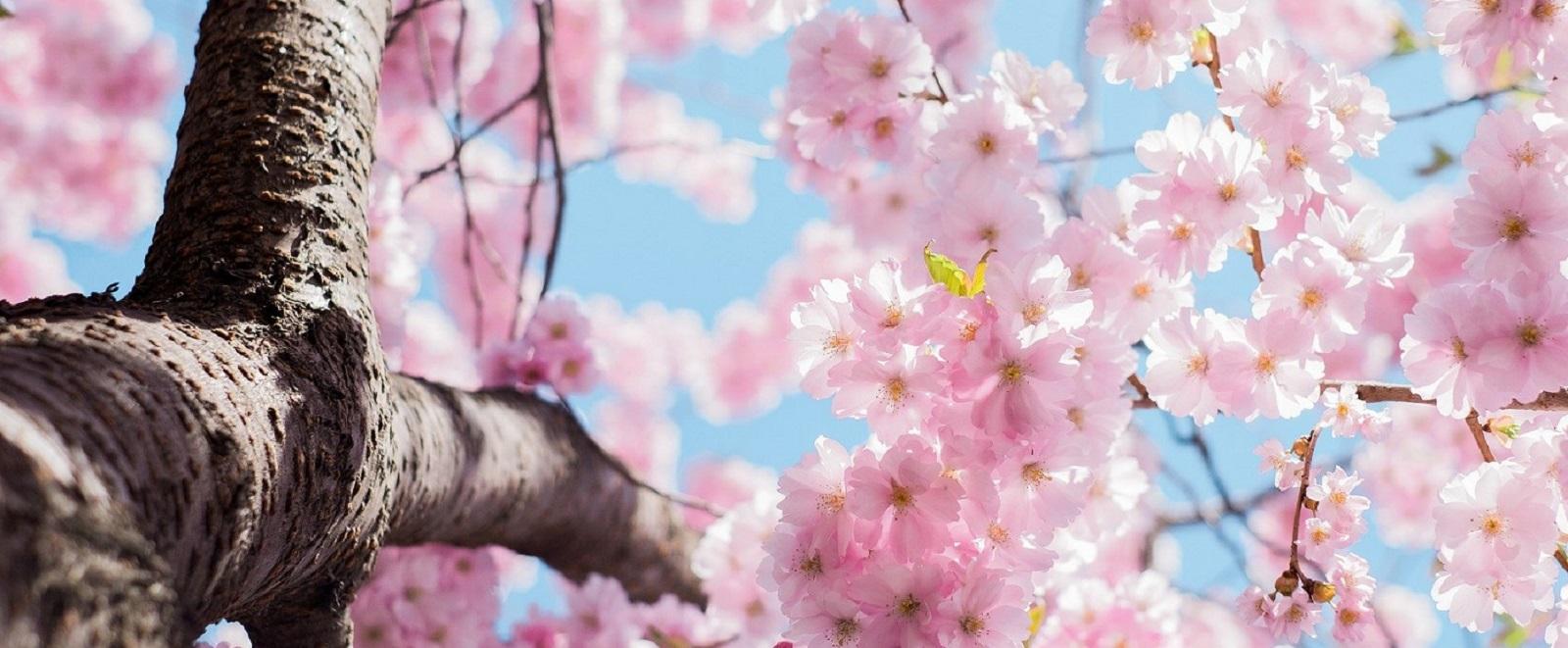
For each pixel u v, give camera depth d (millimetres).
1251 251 1278
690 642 1510
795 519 1177
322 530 1062
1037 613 1326
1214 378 1226
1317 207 1399
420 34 1560
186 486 999
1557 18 1203
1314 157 1237
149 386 1006
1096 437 1209
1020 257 1279
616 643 1489
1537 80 1347
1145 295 1283
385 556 1482
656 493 1452
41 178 2164
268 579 1055
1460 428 1946
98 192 2207
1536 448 1216
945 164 1318
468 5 1987
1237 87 1242
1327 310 1229
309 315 1079
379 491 1096
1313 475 1245
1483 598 1227
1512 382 1171
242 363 1043
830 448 1181
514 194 2605
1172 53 1273
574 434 1422
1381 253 1238
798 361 1187
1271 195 1245
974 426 1159
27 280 2273
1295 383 1219
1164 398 1234
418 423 1234
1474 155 1203
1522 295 1172
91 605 928
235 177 1104
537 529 1399
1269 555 2143
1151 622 1367
